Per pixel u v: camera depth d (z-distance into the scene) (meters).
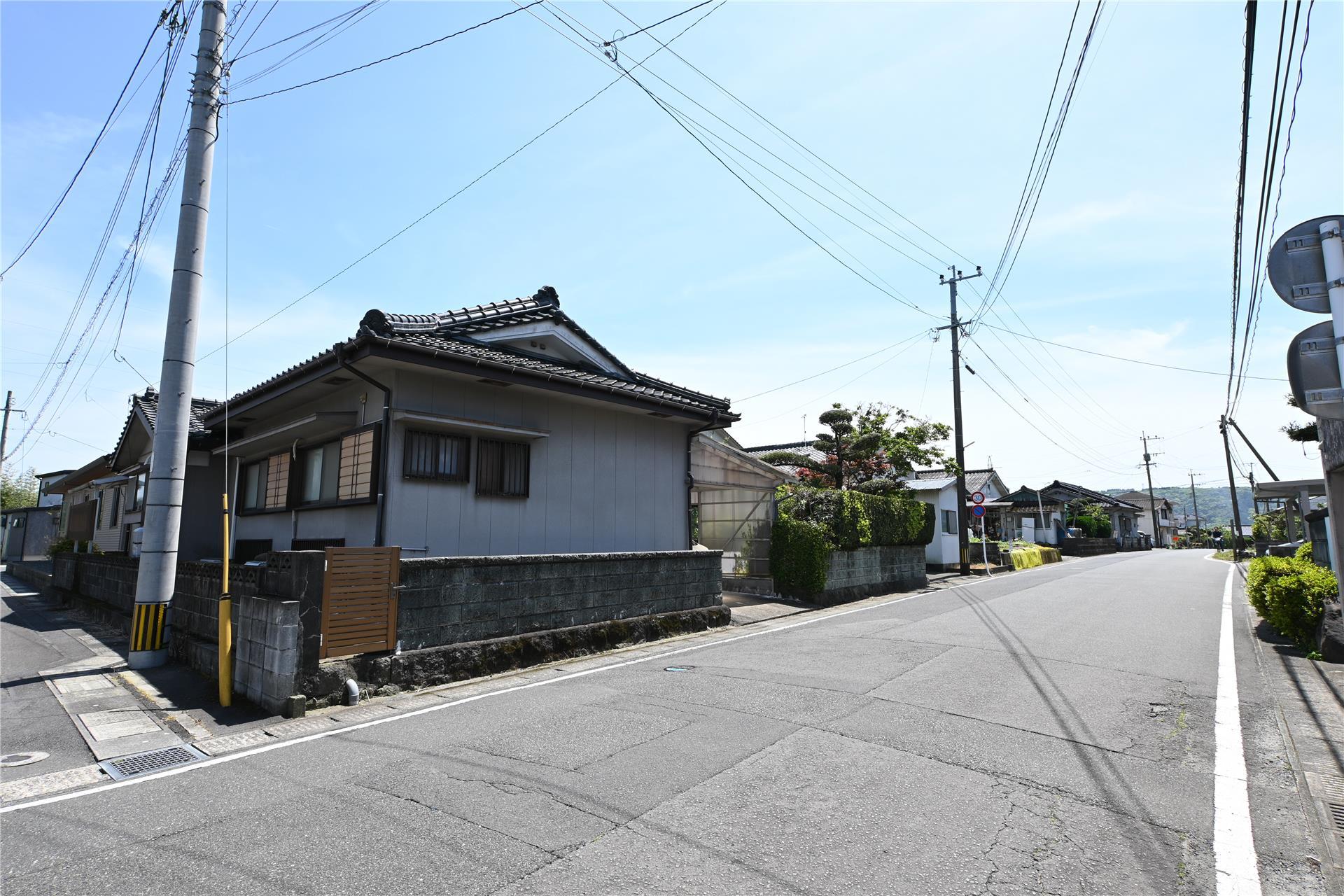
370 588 6.34
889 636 9.05
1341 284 3.04
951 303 23.20
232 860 3.19
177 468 7.88
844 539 14.38
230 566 7.01
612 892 2.87
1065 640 8.64
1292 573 8.62
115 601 11.09
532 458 9.72
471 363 8.23
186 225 8.04
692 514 15.41
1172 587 16.11
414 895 2.87
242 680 6.25
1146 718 5.28
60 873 3.11
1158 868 3.07
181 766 4.54
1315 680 6.55
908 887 2.90
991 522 33.78
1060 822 3.50
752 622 11.00
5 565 29.75
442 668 6.71
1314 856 3.19
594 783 4.04
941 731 4.95
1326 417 3.03
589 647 8.22
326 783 4.14
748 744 4.69
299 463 10.06
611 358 11.91
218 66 8.21
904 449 18.94
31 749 4.99
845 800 3.76
